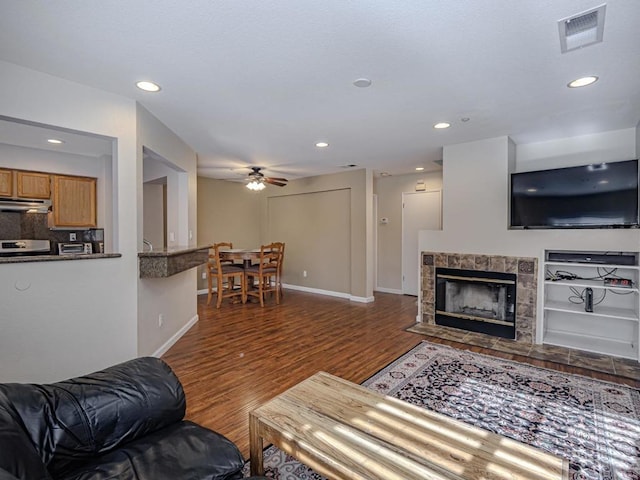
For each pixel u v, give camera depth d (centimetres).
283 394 185
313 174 662
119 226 284
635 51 211
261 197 787
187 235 439
